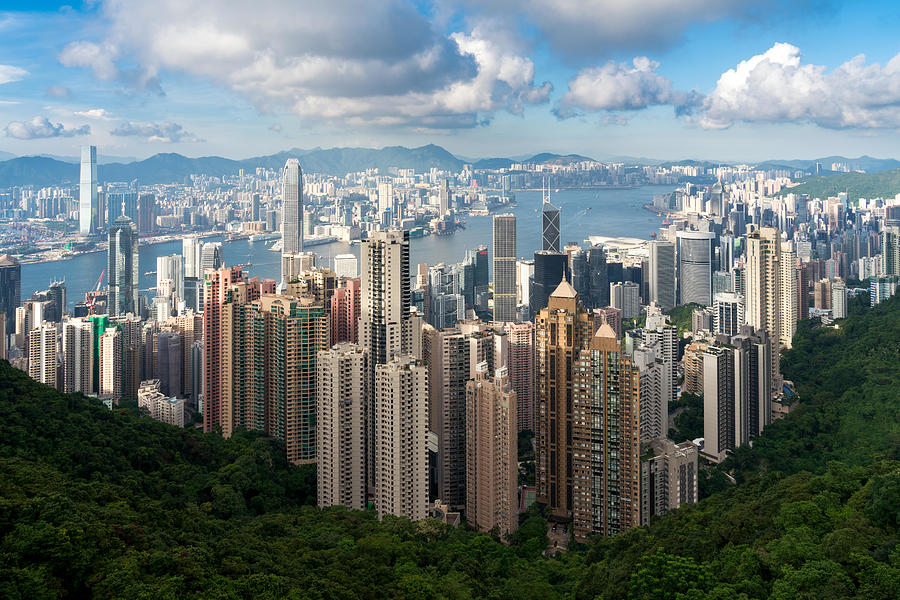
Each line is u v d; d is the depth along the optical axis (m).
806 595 162.88
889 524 190.00
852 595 160.25
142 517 194.38
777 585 167.62
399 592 192.62
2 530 163.50
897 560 164.75
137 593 148.38
